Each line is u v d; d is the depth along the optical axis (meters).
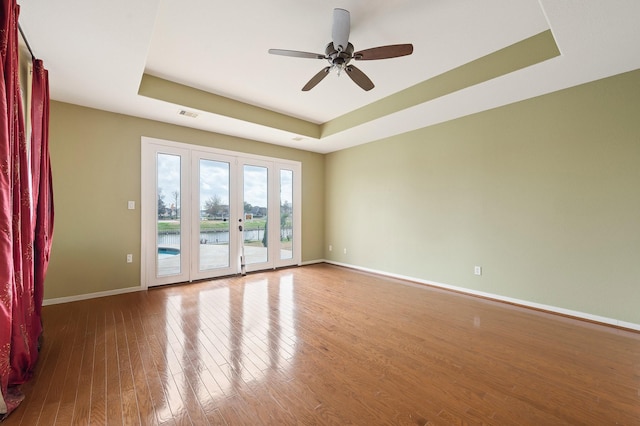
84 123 3.40
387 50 2.11
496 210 3.50
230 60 2.84
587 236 2.84
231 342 2.35
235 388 1.74
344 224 5.66
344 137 4.83
